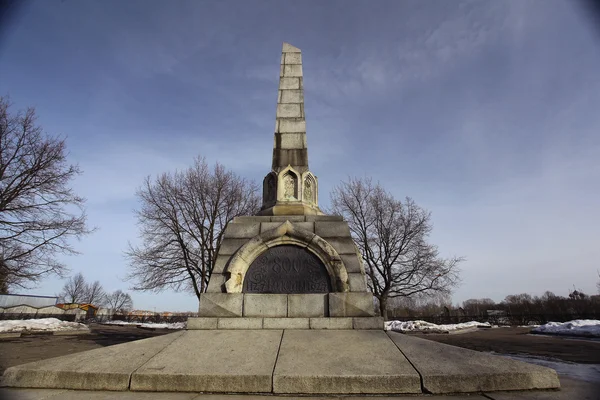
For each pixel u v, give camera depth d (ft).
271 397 12.66
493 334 58.70
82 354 15.29
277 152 27.48
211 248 76.33
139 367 14.06
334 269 20.01
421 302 93.81
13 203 58.34
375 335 17.15
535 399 12.10
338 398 12.57
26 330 51.24
